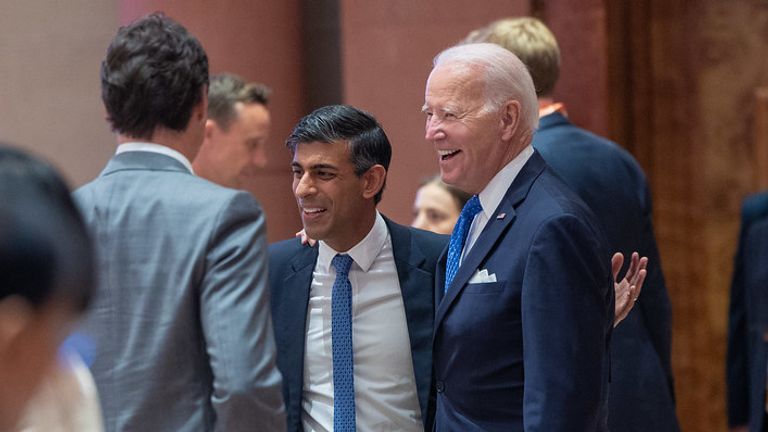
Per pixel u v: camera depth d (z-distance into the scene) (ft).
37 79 43.98
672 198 45.70
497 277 21.15
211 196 19.33
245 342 18.51
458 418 21.83
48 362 8.50
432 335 23.72
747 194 45.32
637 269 23.77
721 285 45.80
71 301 8.51
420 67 42.68
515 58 22.38
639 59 44.83
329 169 23.16
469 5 42.22
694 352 46.26
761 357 36.22
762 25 44.68
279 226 43.55
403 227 24.72
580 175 29.25
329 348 23.90
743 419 38.40
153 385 18.92
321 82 45.01
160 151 20.18
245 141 35.04
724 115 45.19
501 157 22.02
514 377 21.21
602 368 20.43
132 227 19.25
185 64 20.26
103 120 44.29
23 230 8.34
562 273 20.22
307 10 45.01
